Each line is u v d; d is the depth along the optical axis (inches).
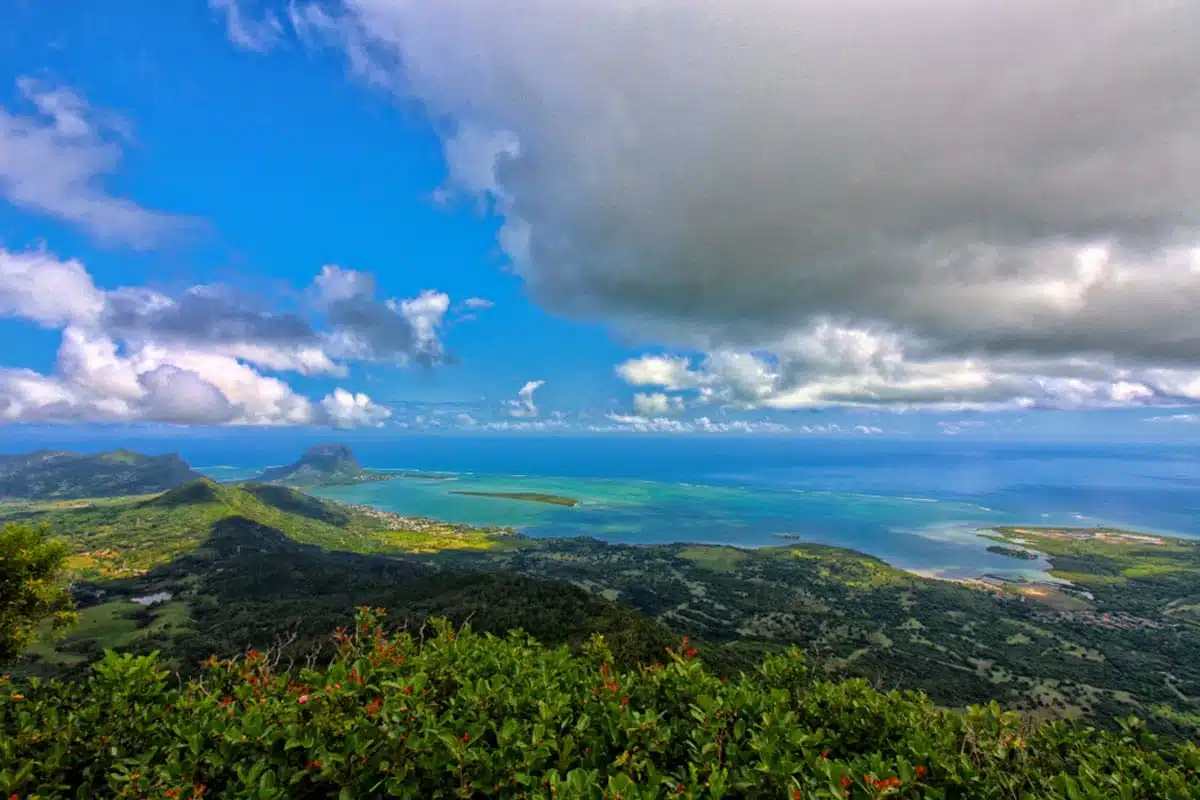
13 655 763.4
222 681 320.2
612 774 249.9
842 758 288.2
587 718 271.4
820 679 330.6
